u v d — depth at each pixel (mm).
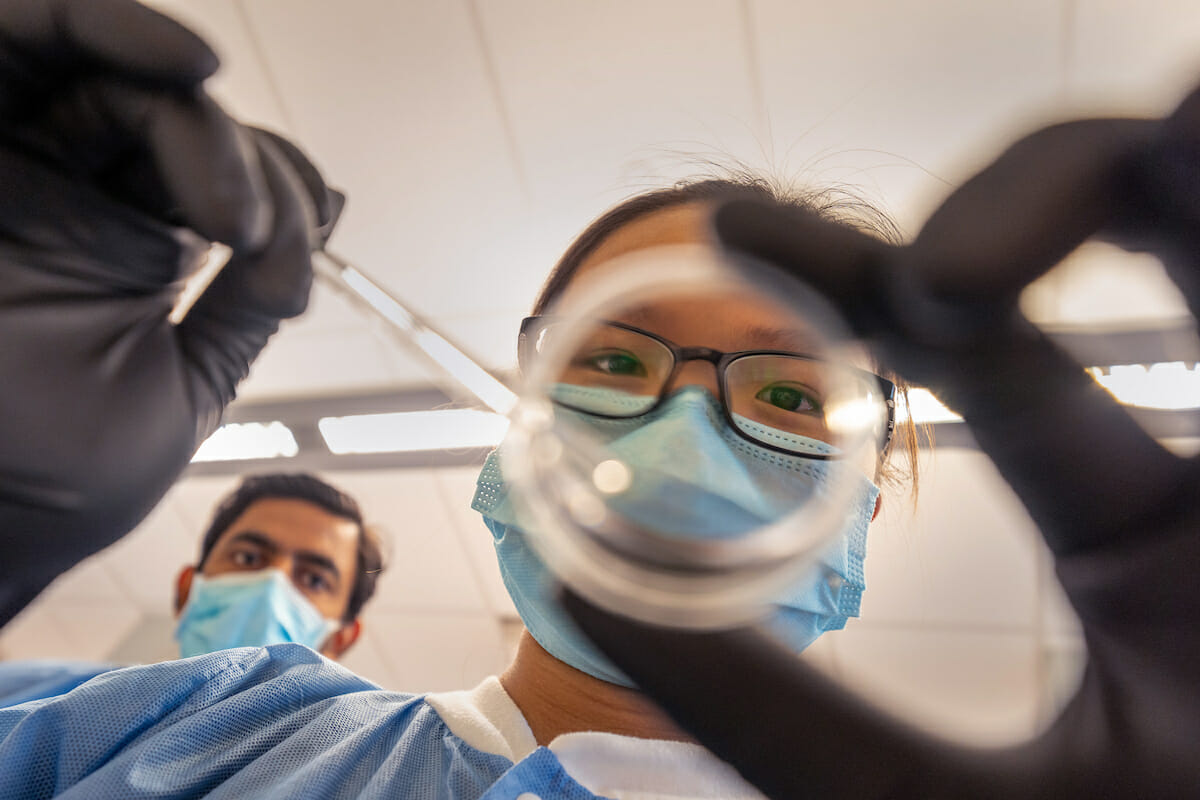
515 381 1015
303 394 3955
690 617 493
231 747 805
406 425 3863
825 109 2662
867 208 1115
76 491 693
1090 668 420
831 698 452
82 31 617
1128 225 399
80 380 698
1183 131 368
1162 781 382
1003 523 3537
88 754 759
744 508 686
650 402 790
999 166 400
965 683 4020
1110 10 2387
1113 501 414
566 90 2789
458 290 3328
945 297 405
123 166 702
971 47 2506
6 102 663
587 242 1057
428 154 3023
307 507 2953
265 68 2895
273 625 2676
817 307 464
